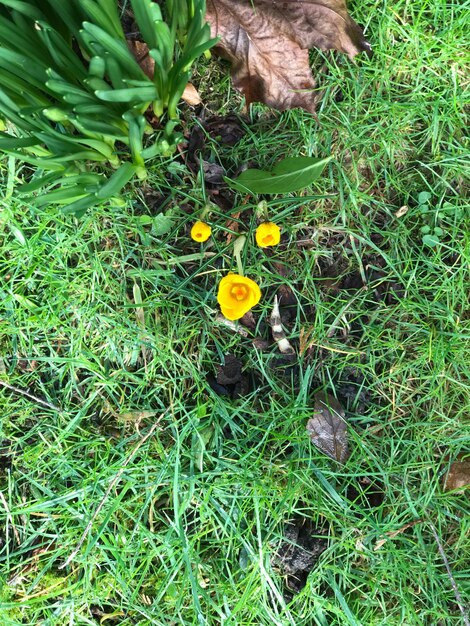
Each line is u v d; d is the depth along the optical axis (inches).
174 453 19.5
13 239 19.6
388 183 20.6
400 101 20.5
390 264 20.2
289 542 19.9
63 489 19.8
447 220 20.5
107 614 19.8
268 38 18.9
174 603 19.7
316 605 19.7
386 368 20.6
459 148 20.3
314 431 19.9
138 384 20.1
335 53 20.0
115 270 19.8
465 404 20.6
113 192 15.8
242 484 19.4
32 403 19.9
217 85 20.0
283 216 20.0
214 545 20.0
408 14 20.1
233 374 20.2
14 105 15.2
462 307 20.4
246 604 19.5
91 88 16.5
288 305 20.4
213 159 20.1
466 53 20.0
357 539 20.0
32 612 19.4
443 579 20.1
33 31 16.0
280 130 20.2
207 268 20.1
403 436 20.5
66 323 19.8
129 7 19.4
